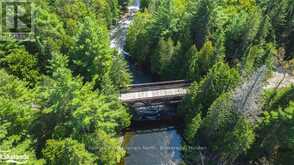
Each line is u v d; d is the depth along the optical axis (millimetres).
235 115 40094
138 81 62812
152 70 61469
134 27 67562
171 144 49406
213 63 51469
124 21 91125
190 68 52625
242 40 58406
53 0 60500
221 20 60594
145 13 70812
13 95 34094
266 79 50219
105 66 46844
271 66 53375
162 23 60750
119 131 49281
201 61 51625
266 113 39719
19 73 43969
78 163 29594
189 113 47156
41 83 42031
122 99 49375
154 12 66688
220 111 40250
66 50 49688
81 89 35906
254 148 41812
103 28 59812
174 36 60781
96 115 35312
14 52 44812
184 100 48656
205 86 45156
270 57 52562
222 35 55375
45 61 47625
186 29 58750
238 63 53406
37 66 46594
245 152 41062
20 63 44125
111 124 36688
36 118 33250
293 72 57062
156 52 59219
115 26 86750
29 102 34906
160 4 65812
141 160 46625
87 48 46344
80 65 46594
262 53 52781
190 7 62094
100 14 73375
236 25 59031
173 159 46844
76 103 32938
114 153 36250
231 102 39906
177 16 61406
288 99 41438
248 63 50531
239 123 38938
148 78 64000
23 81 41406
